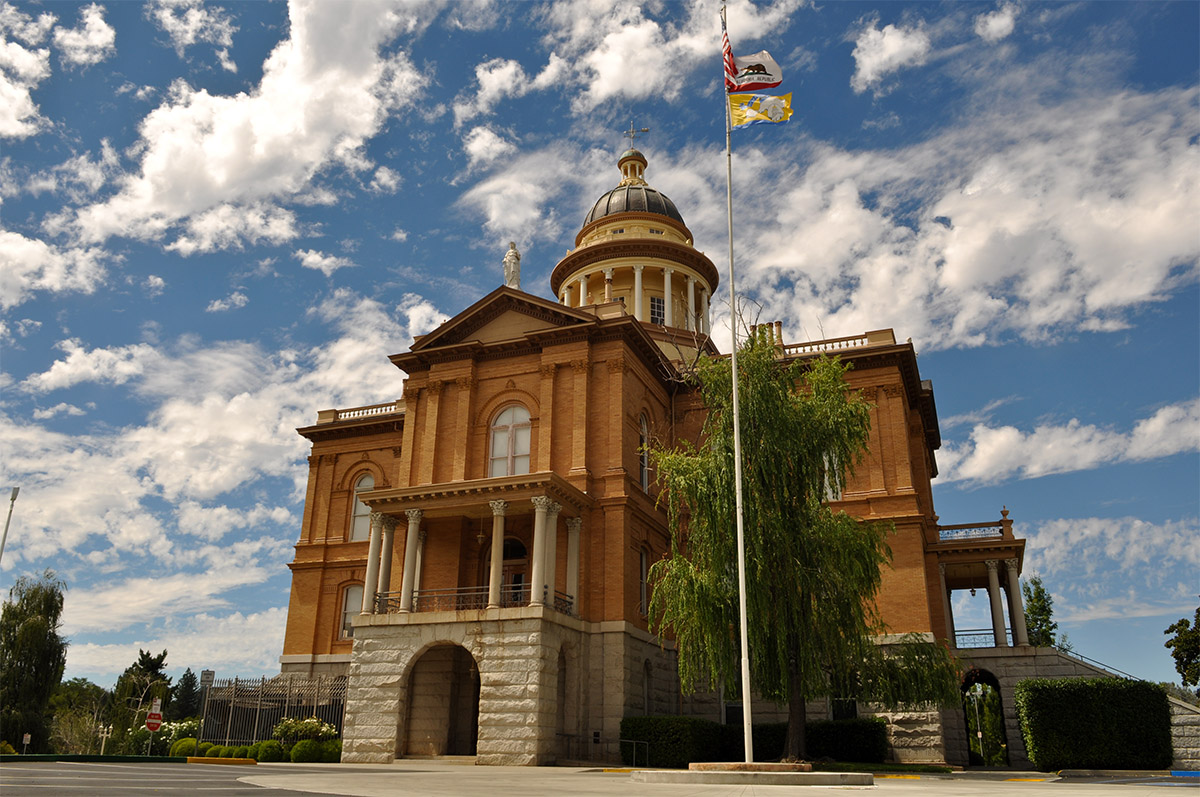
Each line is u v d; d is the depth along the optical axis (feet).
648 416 122.83
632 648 103.19
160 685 226.58
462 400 117.19
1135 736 86.02
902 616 105.91
